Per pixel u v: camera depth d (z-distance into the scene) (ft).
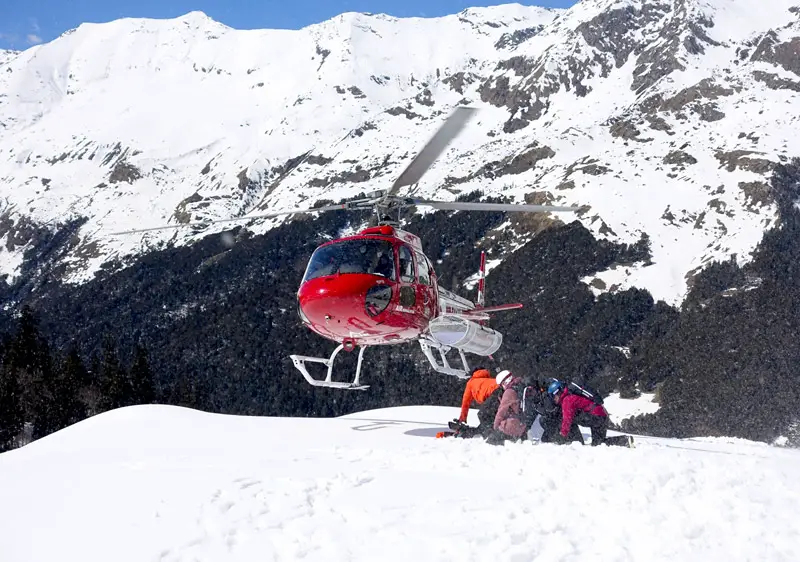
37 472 28.07
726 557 15.40
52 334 601.21
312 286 36.73
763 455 30.48
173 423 42.11
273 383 400.26
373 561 15.99
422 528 17.79
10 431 219.82
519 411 32.17
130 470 26.96
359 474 23.98
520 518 18.33
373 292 36.14
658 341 388.37
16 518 20.76
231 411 380.78
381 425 41.22
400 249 37.93
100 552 17.60
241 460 28.27
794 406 289.53
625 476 22.35
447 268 568.00
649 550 15.99
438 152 28.89
